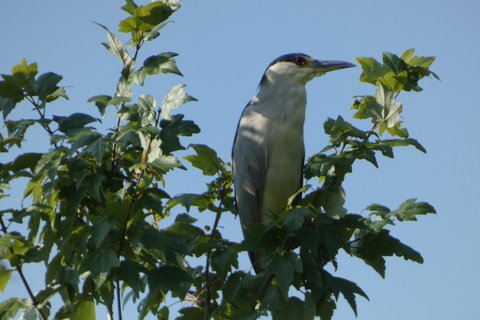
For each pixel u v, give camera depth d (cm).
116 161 663
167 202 698
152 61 604
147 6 611
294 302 616
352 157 624
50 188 582
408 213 617
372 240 645
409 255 643
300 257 620
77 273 545
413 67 698
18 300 561
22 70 632
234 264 693
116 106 625
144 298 651
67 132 610
